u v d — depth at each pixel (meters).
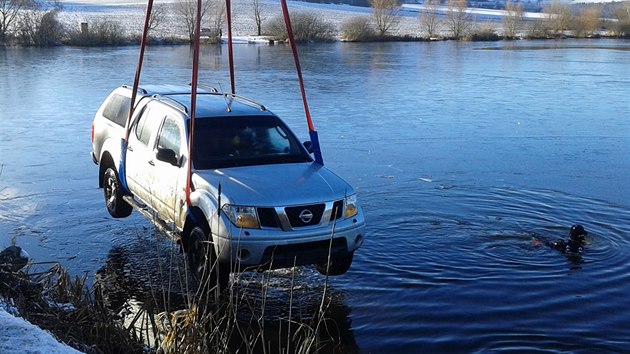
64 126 16.55
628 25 77.50
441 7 98.06
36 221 9.11
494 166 13.05
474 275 7.48
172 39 51.22
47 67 31.83
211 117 7.98
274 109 19.69
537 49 54.50
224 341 5.00
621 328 6.24
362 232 7.08
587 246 8.46
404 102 22.08
